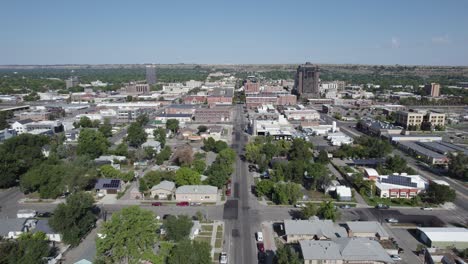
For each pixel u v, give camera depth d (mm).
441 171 162000
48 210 114688
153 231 81875
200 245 78188
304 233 94188
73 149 171250
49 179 127062
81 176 126500
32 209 115375
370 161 168125
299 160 146875
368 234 95938
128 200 122938
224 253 86562
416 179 134500
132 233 77625
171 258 76188
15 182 140750
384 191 127750
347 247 83625
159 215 110562
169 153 170125
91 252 87500
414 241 97250
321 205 111188
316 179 132625
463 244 92438
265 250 91000
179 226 90188
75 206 93438
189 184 129500
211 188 124500
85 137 177500
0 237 93188
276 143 186500
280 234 99625
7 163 137125
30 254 75062
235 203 121062
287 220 98875
